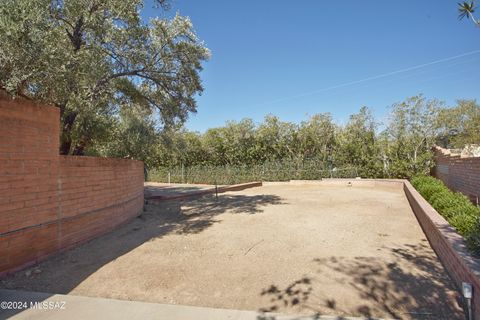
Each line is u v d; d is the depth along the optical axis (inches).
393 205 430.9
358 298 147.5
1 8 156.3
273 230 284.2
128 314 132.5
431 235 230.4
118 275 177.3
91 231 248.5
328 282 165.8
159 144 557.9
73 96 252.1
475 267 133.0
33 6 168.4
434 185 399.5
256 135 1006.4
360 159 842.2
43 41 169.0
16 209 175.2
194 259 204.8
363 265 189.9
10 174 170.9
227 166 974.4
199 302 145.9
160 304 142.1
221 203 475.5
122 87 382.9
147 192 631.2
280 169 900.0
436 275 172.4
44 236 196.5
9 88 162.6
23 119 179.6
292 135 962.1
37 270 180.1
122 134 470.0
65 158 216.7
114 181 289.9
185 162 1130.7
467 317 128.3
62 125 302.4
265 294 153.3
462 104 884.6
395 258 202.5
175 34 360.5
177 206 445.4
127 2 278.2
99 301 144.8
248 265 193.3
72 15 263.4
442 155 585.6
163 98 410.0
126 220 319.6
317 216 350.6
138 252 219.0
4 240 167.6
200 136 1127.0
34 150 188.1
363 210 388.8
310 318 129.0
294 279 170.6
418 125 748.6
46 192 198.1
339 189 695.7
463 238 179.6
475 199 347.3
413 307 138.3
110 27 282.5
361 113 855.7
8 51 156.9
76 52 243.9
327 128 919.0
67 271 181.8
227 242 245.1
